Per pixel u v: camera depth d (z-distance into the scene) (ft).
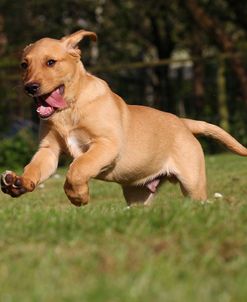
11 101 59.98
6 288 13.64
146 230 16.62
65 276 14.11
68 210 20.88
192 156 25.62
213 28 68.59
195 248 15.39
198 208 19.06
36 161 22.57
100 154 22.15
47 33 78.54
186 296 12.65
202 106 66.18
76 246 15.84
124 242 15.94
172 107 69.51
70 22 79.51
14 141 56.75
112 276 13.96
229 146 27.32
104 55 82.33
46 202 32.53
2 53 75.77
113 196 35.47
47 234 16.75
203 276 13.92
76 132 22.74
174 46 86.38
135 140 23.98
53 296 12.91
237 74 62.34
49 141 23.06
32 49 22.65
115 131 22.75
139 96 72.95
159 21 82.58
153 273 13.93
